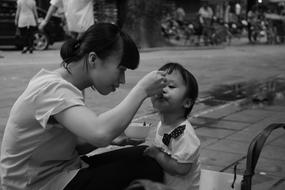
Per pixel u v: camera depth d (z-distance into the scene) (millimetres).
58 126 2348
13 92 8156
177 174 2705
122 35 2375
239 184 2994
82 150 2715
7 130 2453
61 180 2463
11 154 2436
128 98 2299
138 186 1916
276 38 23406
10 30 15547
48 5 20219
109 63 2350
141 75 10609
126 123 2264
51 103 2266
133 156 2670
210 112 6945
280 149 5098
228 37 22953
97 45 2326
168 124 2838
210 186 3105
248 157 2488
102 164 2627
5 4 15617
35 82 2383
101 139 2203
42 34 16016
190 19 23969
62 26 16344
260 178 4191
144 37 18188
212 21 22312
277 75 11297
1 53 14688
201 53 16578
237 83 9883
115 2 18266
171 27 21891
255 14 24312
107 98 7820
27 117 2330
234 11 31922
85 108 2275
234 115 6777
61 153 2439
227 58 15117
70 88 2322
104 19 17750
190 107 2828
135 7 17812
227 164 4574
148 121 6043
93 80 2410
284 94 8680
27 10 14305
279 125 2625
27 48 14641
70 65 2424
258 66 13086
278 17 23891
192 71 11609
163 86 2383
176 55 15531
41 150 2396
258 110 7184
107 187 2449
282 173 4348
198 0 29672
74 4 6086
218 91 8836
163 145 2729
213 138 5496
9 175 2447
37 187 2457
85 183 2441
